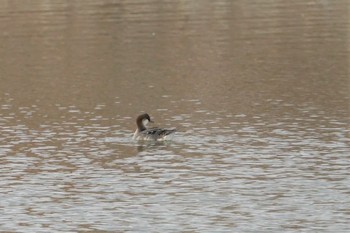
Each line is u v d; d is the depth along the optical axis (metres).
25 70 45.56
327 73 43.00
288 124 33.47
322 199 24.97
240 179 26.95
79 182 27.14
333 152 29.48
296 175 27.17
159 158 29.53
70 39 53.41
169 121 34.47
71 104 37.88
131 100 38.38
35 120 35.19
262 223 23.30
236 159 29.05
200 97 38.59
